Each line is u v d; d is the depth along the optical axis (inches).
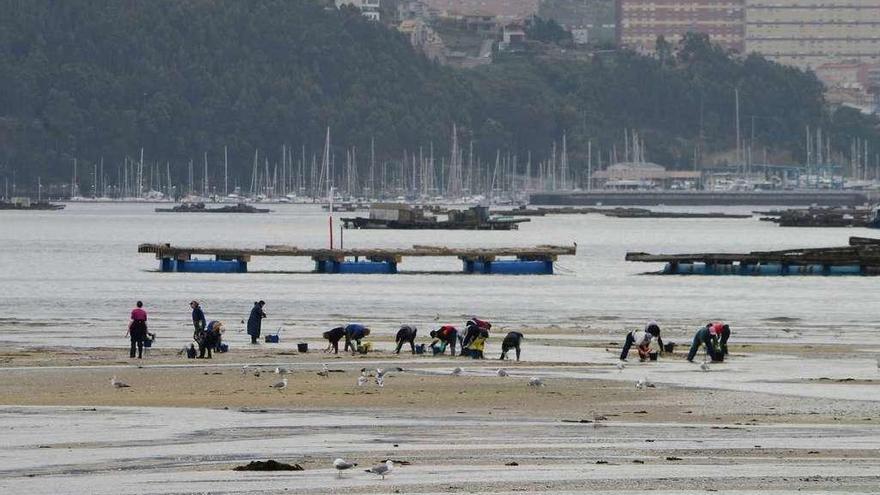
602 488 3555.6
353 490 3526.1
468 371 5693.9
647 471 3737.7
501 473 3713.1
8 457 3919.8
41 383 5334.6
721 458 3907.5
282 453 3973.9
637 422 4478.3
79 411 4665.4
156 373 5625.0
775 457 3914.9
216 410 4697.3
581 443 4121.6
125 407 4751.5
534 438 4200.3
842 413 4648.1
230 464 3831.2
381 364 5925.2
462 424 4439.0
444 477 3663.9
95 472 3735.2
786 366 5949.8
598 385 5295.3
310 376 5521.7
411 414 4626.0
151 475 3695.9
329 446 4074.8
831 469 3762.3
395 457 3919.8
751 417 4574.3
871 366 5954.7
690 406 4793.3
